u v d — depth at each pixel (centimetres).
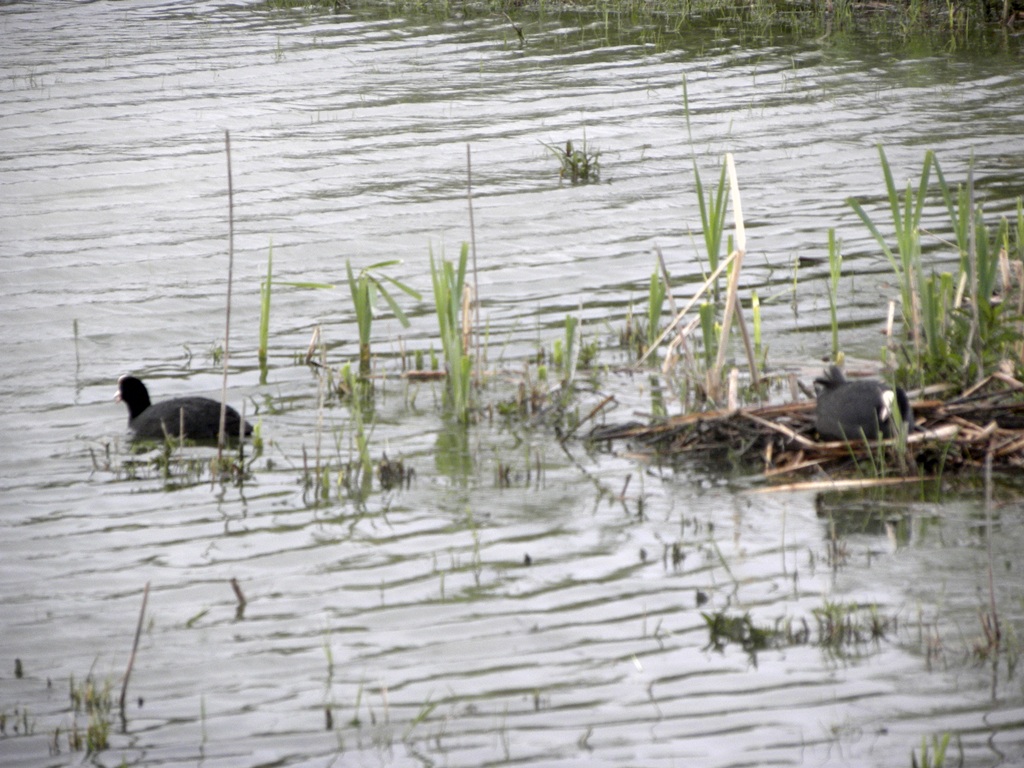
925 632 904
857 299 1667
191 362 1537
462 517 1118
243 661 899
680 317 1385
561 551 1047
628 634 919
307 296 1752
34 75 3002
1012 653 872
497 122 2558
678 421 1272
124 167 2311
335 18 3638
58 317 1675
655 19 3478
